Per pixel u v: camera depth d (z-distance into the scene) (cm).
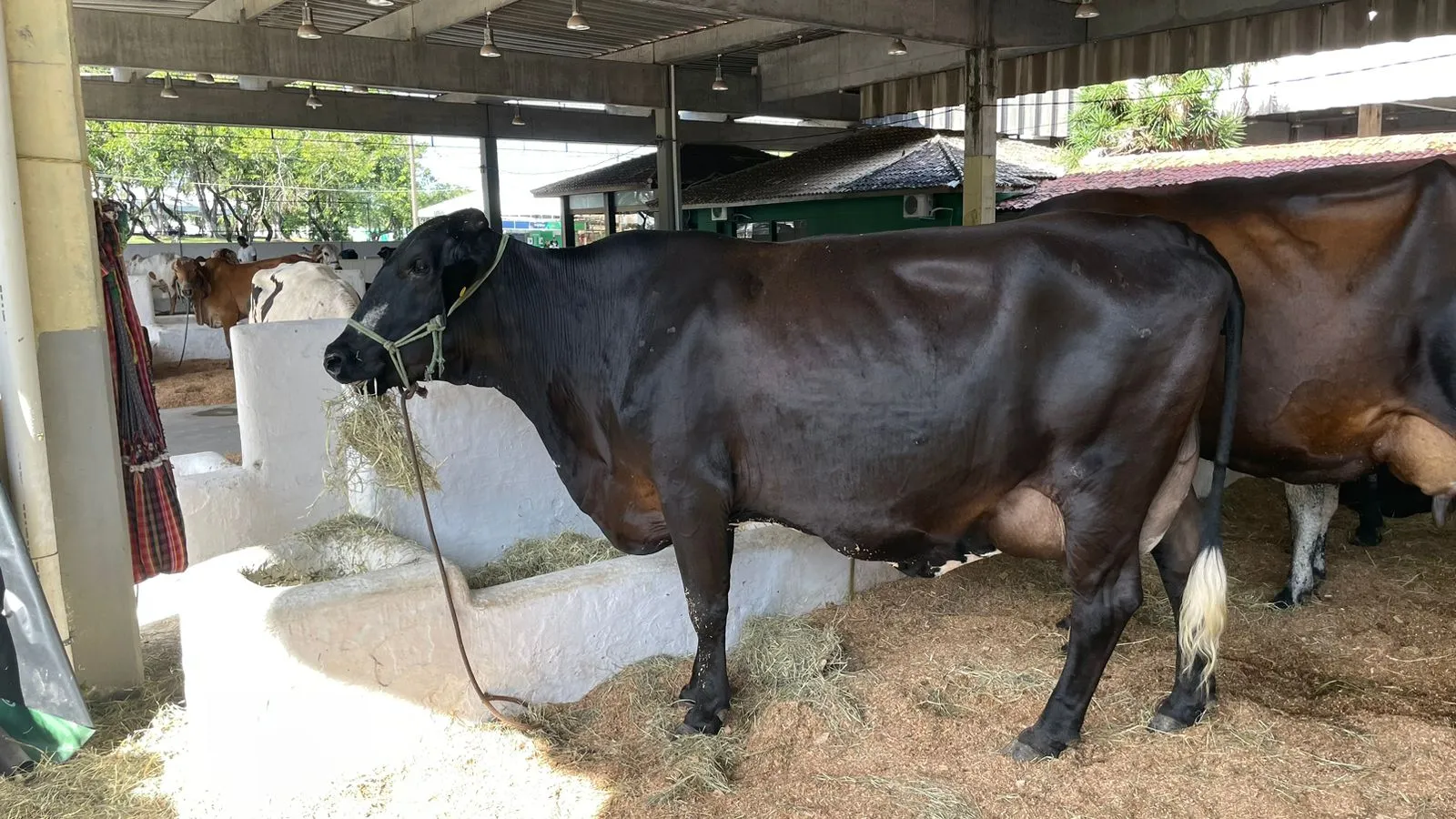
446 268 325
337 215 3797
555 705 371
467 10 1346
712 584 334
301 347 529
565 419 354
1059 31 1312
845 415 304
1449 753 304
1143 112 2209
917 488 307
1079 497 297
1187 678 330
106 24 1259
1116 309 284
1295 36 1207
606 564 395
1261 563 496
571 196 2497
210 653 315
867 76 1694
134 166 3156
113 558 376
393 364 330
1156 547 344
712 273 326
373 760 333
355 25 1473
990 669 372
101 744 341
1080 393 287
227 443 838
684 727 342
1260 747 315
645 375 322
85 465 367
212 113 1723
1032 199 1633
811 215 1766
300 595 325
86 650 374
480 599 357
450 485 456
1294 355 363
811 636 396
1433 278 340
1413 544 512
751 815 295
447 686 346
